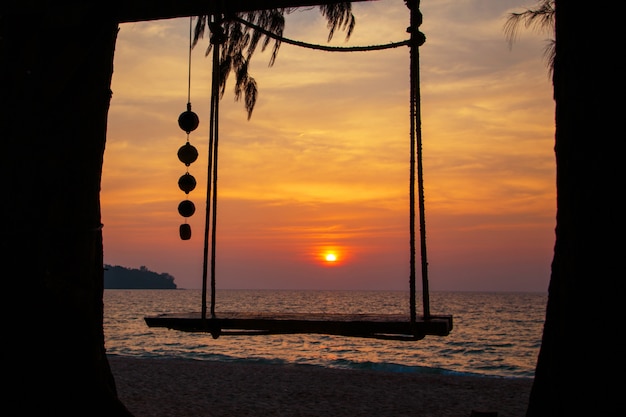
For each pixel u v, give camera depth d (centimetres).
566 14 291
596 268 270
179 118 502
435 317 421
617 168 268
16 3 346
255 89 534
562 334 282
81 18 346
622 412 259
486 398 1071
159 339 3247
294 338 3412
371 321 392
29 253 335
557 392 279
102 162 373
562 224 288
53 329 336
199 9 433
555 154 296
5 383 326
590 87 277
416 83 433
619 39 272
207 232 467
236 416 860
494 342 3244
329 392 1100
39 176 340
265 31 439
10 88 342
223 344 2977
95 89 363
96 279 433
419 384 1212
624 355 262
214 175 479
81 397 339
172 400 974
